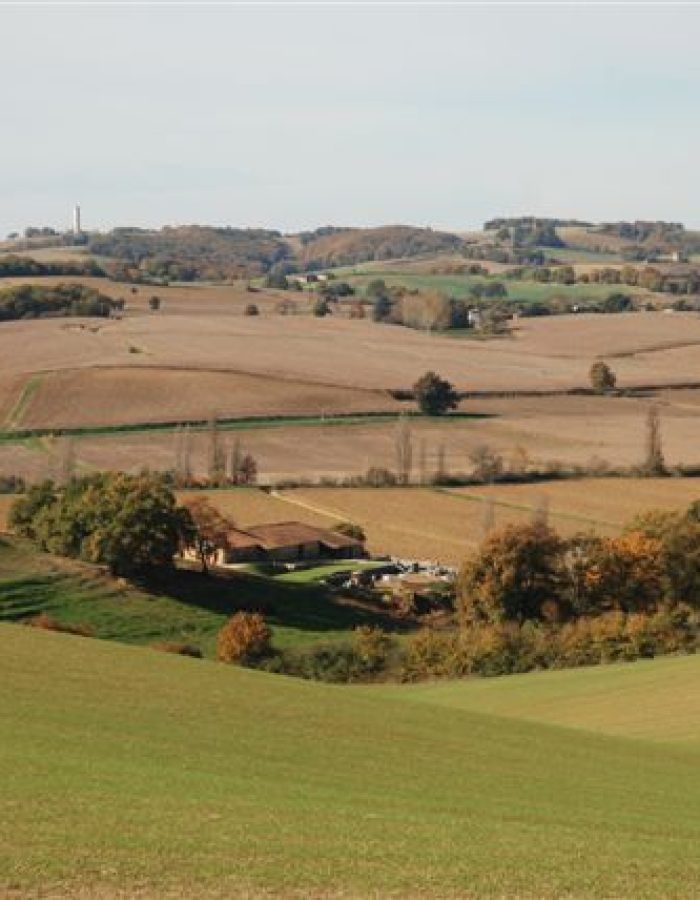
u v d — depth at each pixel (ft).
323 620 620.49
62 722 271.69
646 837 209.56
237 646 522.06
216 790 221.46
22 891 160.56
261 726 289.33
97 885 163.63
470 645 517.96
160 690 317.83
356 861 178.70
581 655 513.86
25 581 605.31
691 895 172.76
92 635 537.24
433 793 238.48
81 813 196.13
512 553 602.03
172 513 637.30
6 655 345.51
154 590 625.41
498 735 310.04
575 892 171.12
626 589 613.93
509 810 227.40
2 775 219.41
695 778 276.62
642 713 385.29
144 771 232.94
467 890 169.37
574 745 307.17
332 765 257.34
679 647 512.63
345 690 359.25
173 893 162.30
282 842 186.50
